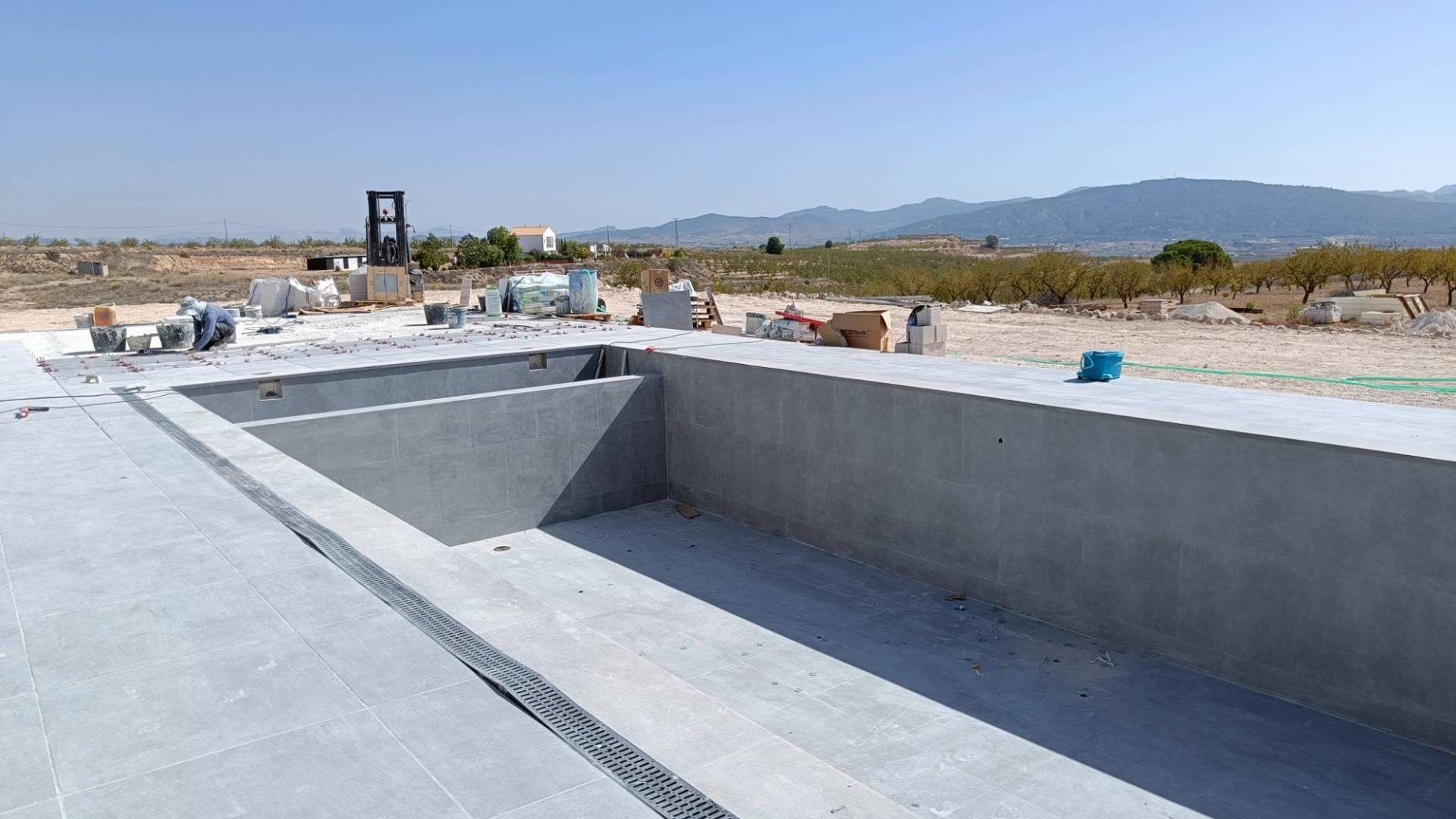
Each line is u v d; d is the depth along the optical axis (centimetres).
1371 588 698
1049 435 902
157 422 989
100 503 683
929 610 980
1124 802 634
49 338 1909
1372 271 3756
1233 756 687
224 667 423
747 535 1251
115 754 350
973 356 2055
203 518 648
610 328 1889
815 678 831
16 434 928
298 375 1278
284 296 2581
